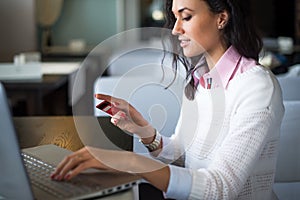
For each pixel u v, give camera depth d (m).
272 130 1.22
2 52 4.27
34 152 1.31
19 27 4.27
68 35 5.49
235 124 1.20
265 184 1.28
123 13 5.50
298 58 4.78
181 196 1.09
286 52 4.81
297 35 5.30
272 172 1.29
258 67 1.28
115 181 1.06
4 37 4.26
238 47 1.30
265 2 5.26
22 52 4.29
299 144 1.75
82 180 1.06
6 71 3.18
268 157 1.26
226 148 1.17
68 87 3.48
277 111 1.22
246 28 1.30
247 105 1.21
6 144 0.92
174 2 1.29
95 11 5.48
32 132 1.66
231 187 1.11
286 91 2.06
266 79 1.24
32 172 1.13
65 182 1.06
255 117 1.19
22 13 4.25
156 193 1.56
